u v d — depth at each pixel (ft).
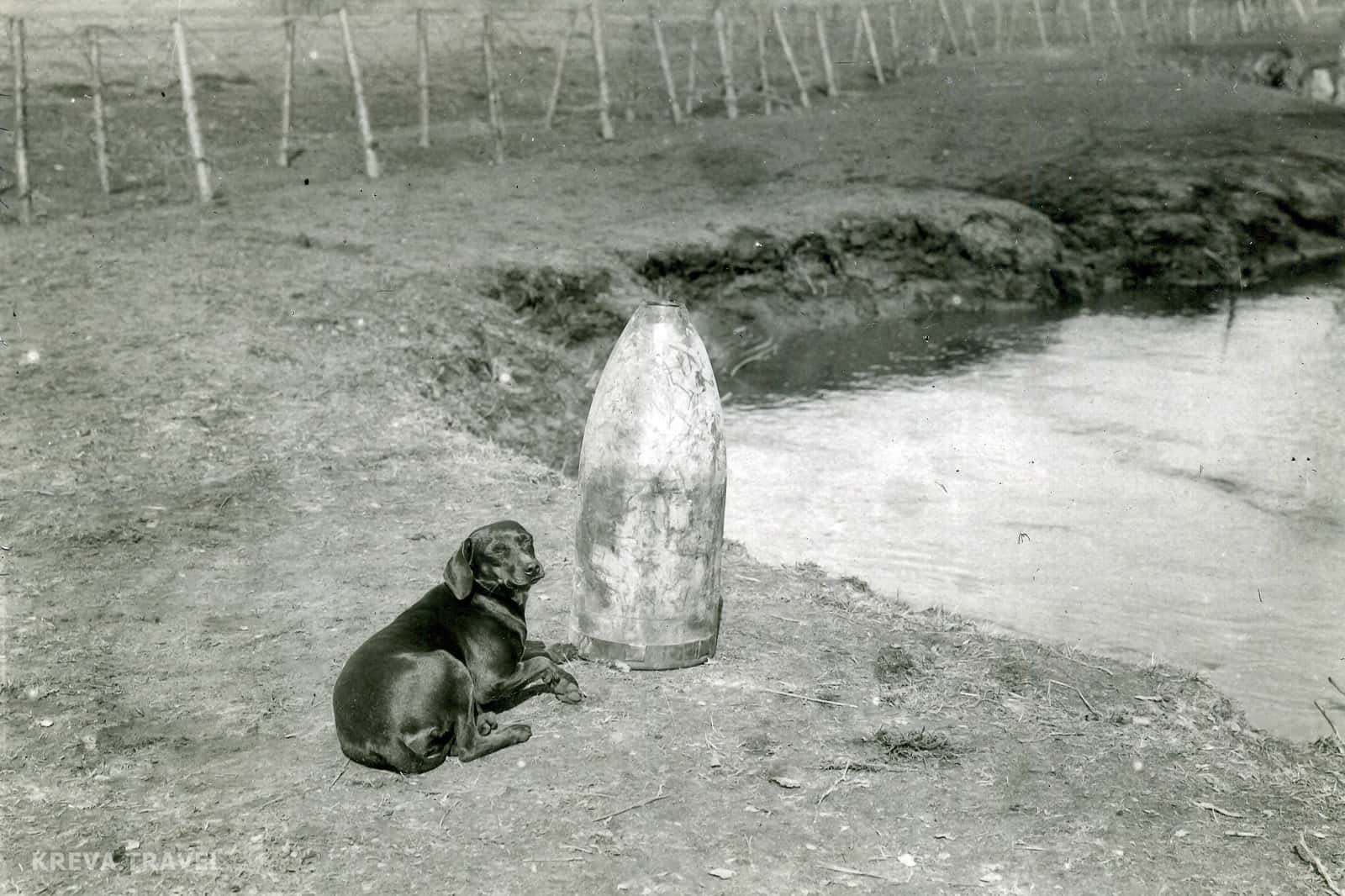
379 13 107.04
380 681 15.34
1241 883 13.32
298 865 13.57
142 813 14.79
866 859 13.70
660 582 18.29
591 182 73.51
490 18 80.38
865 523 33.91
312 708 17.72
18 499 27.07
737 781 15.37
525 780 15.39
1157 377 51.78
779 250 63.31
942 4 123.54
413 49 102.63
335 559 23.98
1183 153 82.07
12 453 29.89
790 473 38.91
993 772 15.72
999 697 18.03
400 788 15.28
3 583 22.65
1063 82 106.42
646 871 13.42
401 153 79.30
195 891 13.10
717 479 18.45
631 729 16.74
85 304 43.52
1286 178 78.28
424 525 26.04
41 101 78.64
